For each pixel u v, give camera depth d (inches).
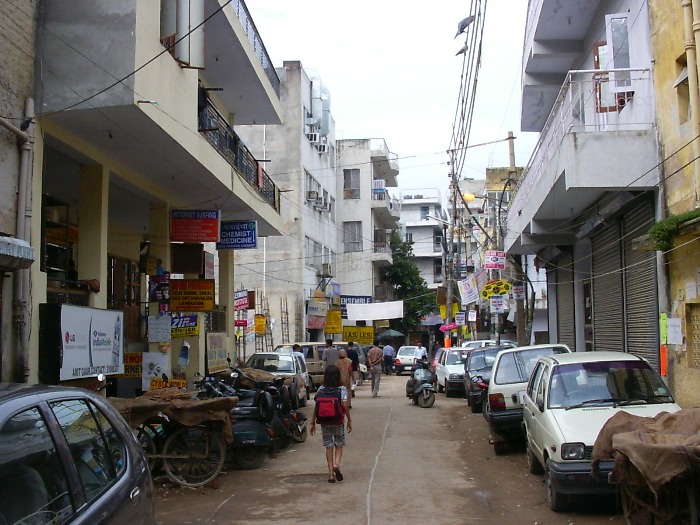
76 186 559.2
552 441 297.7
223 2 570.3
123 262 761.0
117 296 740.7
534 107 884.0
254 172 719.7
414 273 2185.0
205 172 542.3
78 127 426.9
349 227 1855.3
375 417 695.7
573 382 339.6
